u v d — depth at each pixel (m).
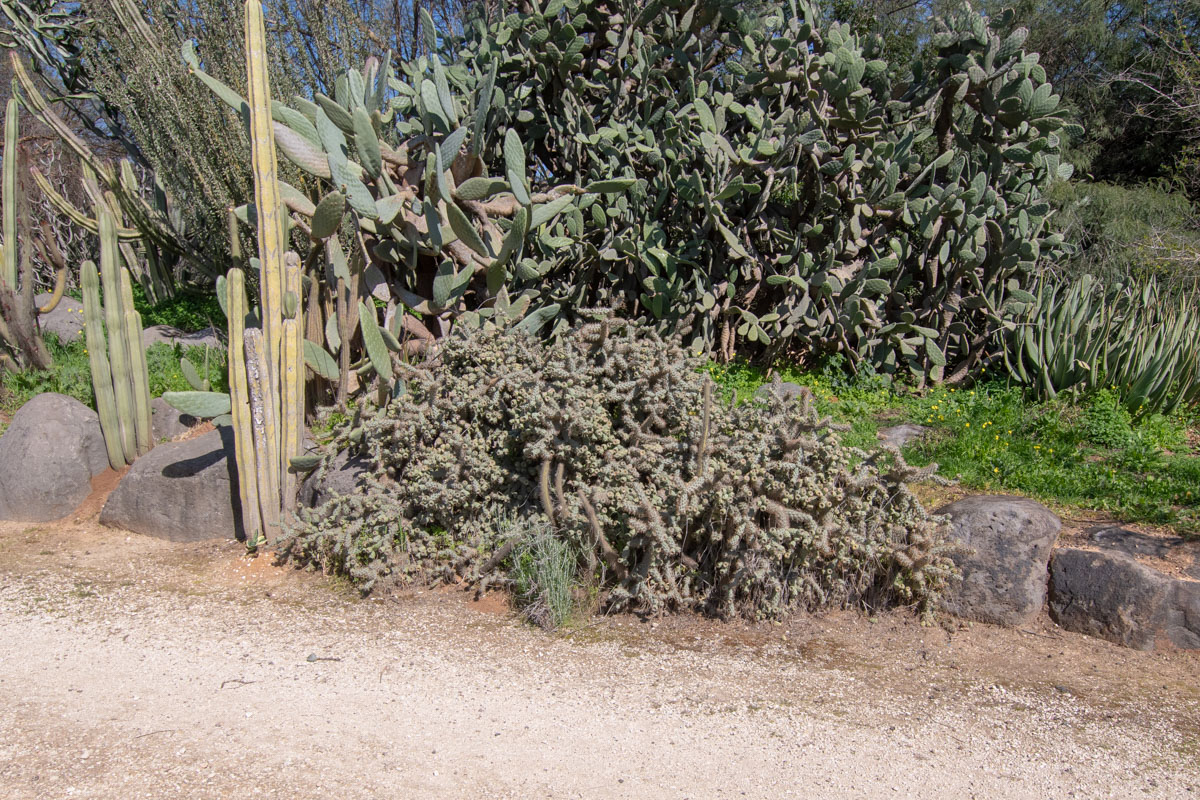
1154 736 3.29
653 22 8.38
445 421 4.98
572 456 4.50
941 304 7.53
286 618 4.32
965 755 3.12
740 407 4.95
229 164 8.54
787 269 7.73
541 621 4.19
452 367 5.33
